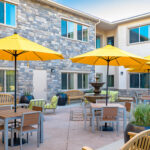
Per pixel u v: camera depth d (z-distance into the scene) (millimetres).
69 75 13719
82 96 13383
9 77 10414
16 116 4426
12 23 10516
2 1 10094
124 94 16469
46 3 12023
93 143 4922
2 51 5602
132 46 16031
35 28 11500
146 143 2641
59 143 4914
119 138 5355
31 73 11219
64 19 13312
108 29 18469
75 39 14094
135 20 15734
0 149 4477
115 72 17484
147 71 12242
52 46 12453
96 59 7164
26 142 4996
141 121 3863
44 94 11891
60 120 7754
